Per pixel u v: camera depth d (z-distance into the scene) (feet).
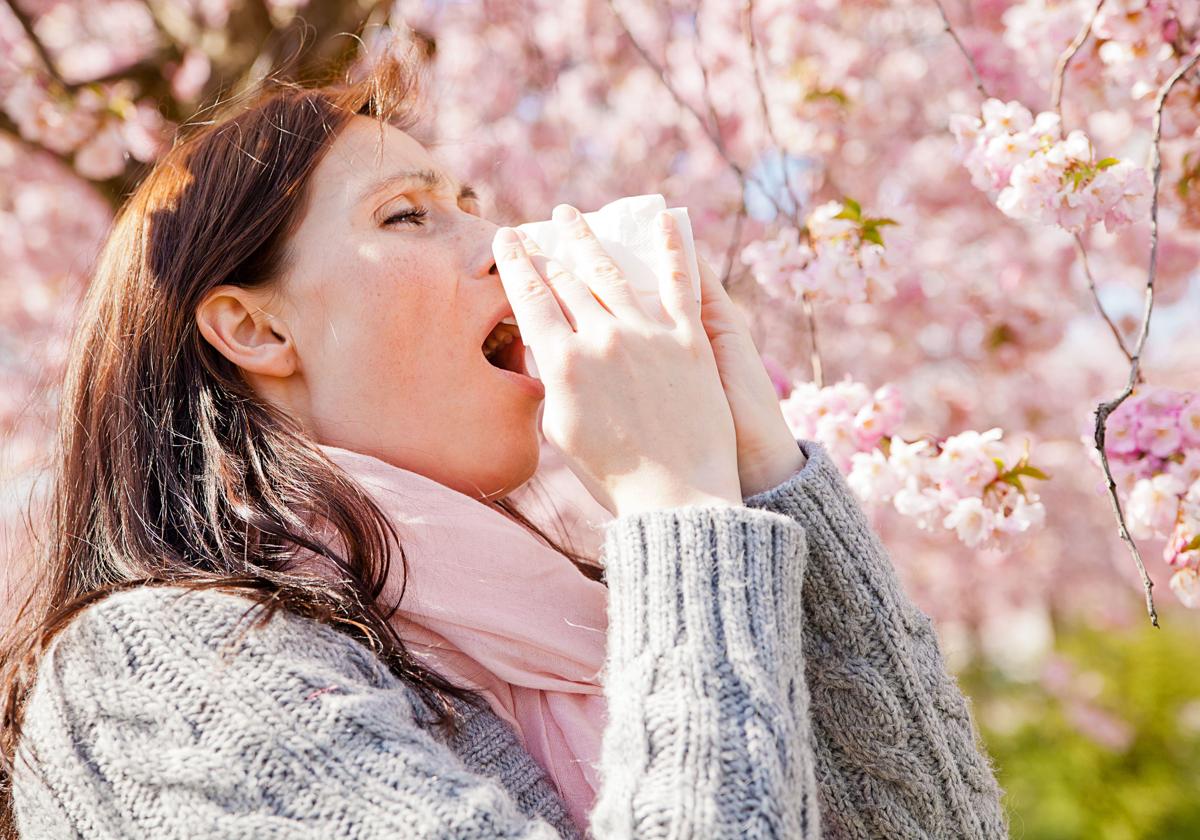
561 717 3.22
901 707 3.21
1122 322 10.89
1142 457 5.15
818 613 3.26
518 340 4.02
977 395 12.25
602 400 3.10
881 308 11.28
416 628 3.21
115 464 3.45
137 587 3.06
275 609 2.85
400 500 3.29
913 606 3.44
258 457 3.28
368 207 3.59
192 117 4.96
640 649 2.74
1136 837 17.13
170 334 3.52
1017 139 5.38
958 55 9.87
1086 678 20.30
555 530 5.48
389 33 6.90
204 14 8.55
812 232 5.82
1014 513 5.28
